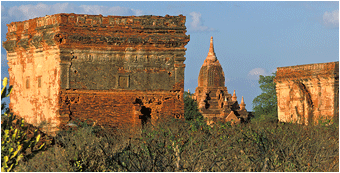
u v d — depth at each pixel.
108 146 49.47
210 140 52.03
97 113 71.88
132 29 73.62
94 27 71.94
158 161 44.59
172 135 50.56
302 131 65.19
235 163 44.44
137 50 73.88
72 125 66.31
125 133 62.97
